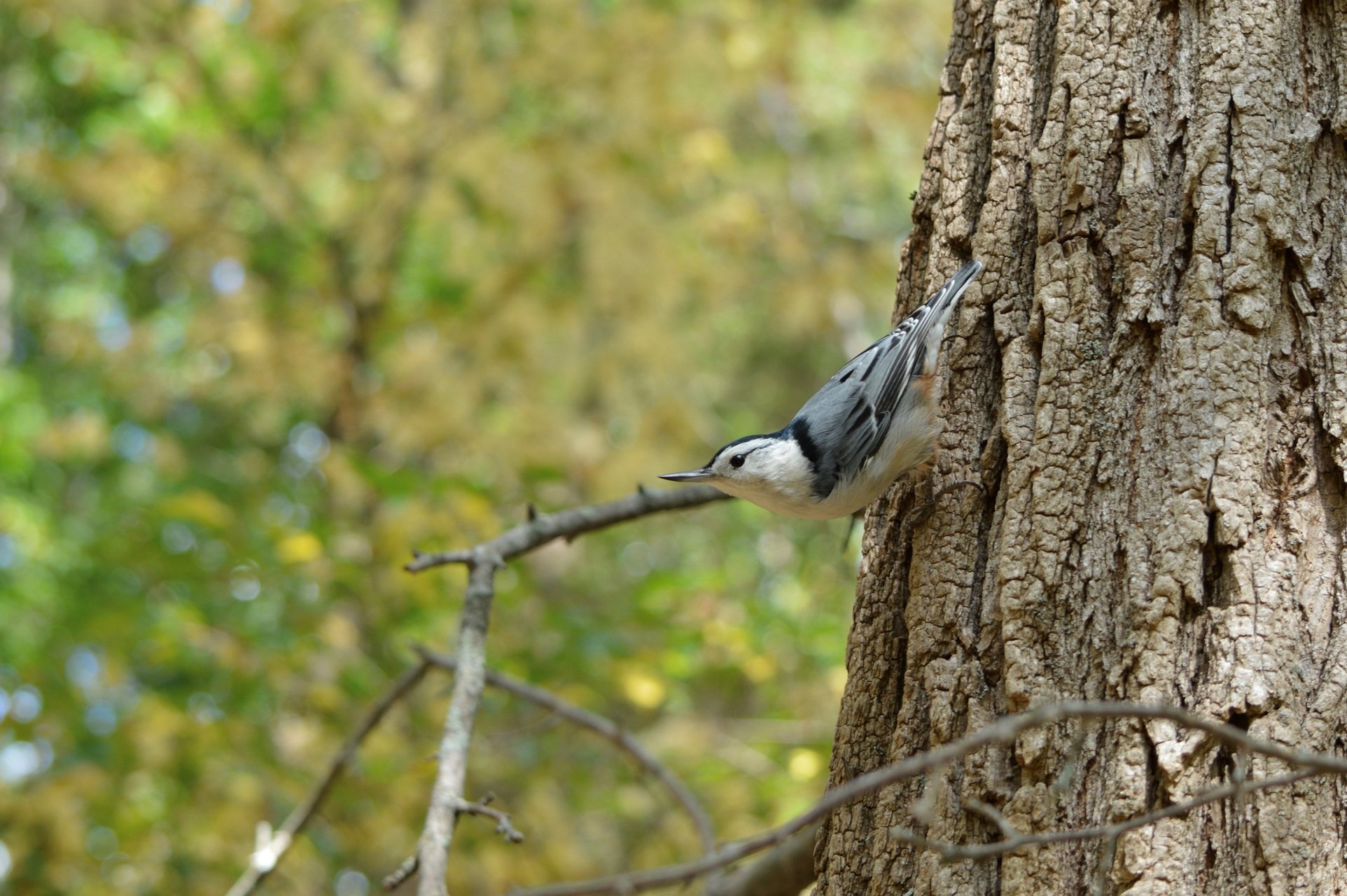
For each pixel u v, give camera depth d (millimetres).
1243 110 5004
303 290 17125
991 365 5535
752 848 4824
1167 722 4395
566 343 16625
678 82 15812
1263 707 4301
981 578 5184
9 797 10469
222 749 10969
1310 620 4449
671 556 21703
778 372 25125
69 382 21531
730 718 14227
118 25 16469
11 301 22562
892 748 5168
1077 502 4859
